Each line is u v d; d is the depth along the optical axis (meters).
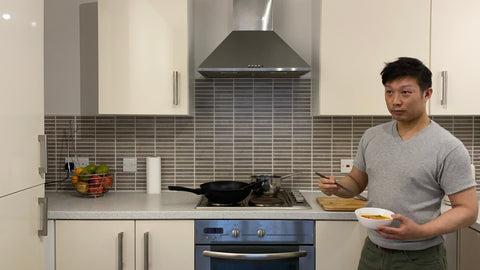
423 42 1.92
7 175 1.35
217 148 2.33
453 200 1.26
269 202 1.93
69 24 2.28
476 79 1.91
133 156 2.33
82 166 2.31
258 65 1.89
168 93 1.97
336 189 1.56
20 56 1.43
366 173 1.60
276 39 2.04
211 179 2.33
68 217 1.77
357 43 1.93
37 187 1.59
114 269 1.78
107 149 2.32
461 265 1.71
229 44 2.01
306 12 2.29
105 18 1.96
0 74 1.29
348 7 1.93
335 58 1.94
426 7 1.91
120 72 1.96
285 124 2.31
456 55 1.91
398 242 1.34
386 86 1.32
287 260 1.80
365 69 1.93
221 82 2.31
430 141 1.29
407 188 1.31
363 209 1.35
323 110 1.95
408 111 1.28
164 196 2.17
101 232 1.78
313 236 1.80
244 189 1.87
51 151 2.30
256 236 1.78
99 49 1.96
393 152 1.36
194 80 2.30
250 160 2.33
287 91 2.30
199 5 2.31
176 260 1.79
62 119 2.30
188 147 2.33
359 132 2.30
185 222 1.79
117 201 2.02
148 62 1.96
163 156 2.33
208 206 1.88
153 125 2.32
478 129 2.26
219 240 1.79
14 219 1.41
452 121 2.27
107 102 1.97
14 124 1.39
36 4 1.57
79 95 2.29
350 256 1.78
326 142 2.31
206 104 2.32
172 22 1.96
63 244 1.78
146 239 1.77
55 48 2.28
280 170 2.32
